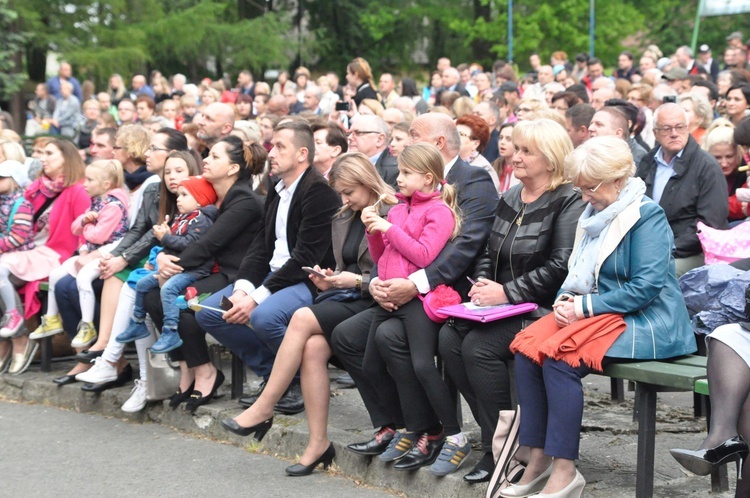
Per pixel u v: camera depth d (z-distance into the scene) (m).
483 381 5.79
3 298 9.47
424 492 6.08
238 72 35.69
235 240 7.93
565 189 5.86
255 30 34.53
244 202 7.92
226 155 7.94
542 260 5.87
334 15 40.25
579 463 6.07
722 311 5.46
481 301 5.88
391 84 17.77
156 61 33.97
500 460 5.63
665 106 7.79
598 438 6.59
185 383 7.95
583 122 8.78
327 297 6.82
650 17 40.72
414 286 6.11
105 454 7.28
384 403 6.41
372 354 6.32
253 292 7.33
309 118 8.80
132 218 9.03
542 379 5.48
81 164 9.79
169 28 32.06
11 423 8.35
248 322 7.34
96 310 8.85
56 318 9.33
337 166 6.80
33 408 8.91
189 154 8.30
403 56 40.72
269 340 7.09
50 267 9.59
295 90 21.22
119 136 9.34
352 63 15.23
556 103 11.14
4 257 9.48
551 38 37.12
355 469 6.54
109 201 8.95
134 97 22.98
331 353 6.66
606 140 5.42
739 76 13.17
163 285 7.83
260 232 7.65
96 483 6.61
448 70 19.02
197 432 7.73
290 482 6.48
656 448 6.35
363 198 6.79
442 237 6.18
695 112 9.48
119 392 8.46
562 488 5.29
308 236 7.20
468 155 8.90
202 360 7.78
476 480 5.81
